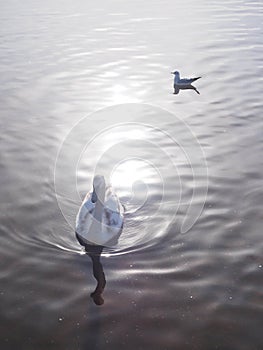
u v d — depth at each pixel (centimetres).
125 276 935
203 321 828
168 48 2423
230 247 1009
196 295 886
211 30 2747
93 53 2353
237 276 929
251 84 1905
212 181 1245
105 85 1950
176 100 1789
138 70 2117
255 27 2775
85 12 3284
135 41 2552
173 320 832
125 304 868
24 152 1410
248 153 1377
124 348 778
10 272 946
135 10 3331
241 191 1198
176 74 1923
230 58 2234
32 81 1984
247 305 859
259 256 980
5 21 3042
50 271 950
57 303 871
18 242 1034
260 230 1057
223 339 792
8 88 1906
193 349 774
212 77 2005
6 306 863
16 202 1173
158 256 989
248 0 3641
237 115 1633
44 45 2484
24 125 1588
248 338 792
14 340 794
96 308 859
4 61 2234
